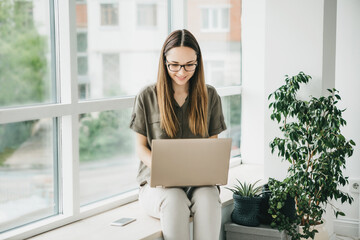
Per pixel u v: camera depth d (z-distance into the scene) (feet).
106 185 11.36
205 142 9.17
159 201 9.39
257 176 14.15
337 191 11.14
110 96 11.27
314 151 11.09
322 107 10.91
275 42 12.32
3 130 8.98
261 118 15.55
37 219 9.74
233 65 15.55
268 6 12.35
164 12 12.77
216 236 9.36
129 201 11.48
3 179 9.04
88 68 10.68
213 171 9.40
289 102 11.20
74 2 9.84
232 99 15.55
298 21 11.98
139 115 9.93
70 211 10.11
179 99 9.99
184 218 9.23
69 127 10.02
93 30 10.71
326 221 12.69
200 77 9.86
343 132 13.78
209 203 9.31
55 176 10.12
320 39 11.76
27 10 9.26
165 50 9.57
